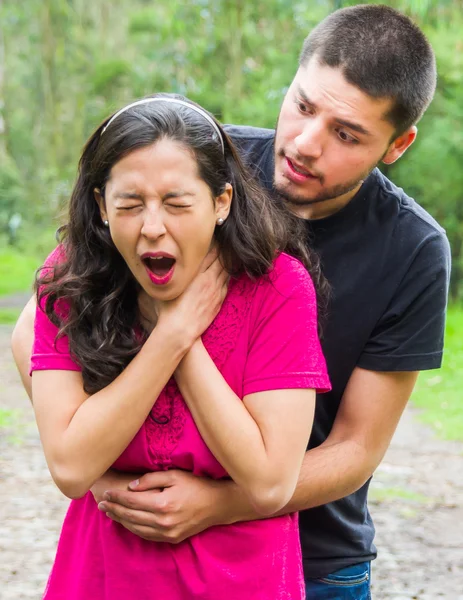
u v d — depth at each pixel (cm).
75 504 239
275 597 227
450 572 529
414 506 640
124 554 224
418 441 812
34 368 226
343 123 247
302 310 225
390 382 270
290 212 253
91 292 223
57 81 3369
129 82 2981
